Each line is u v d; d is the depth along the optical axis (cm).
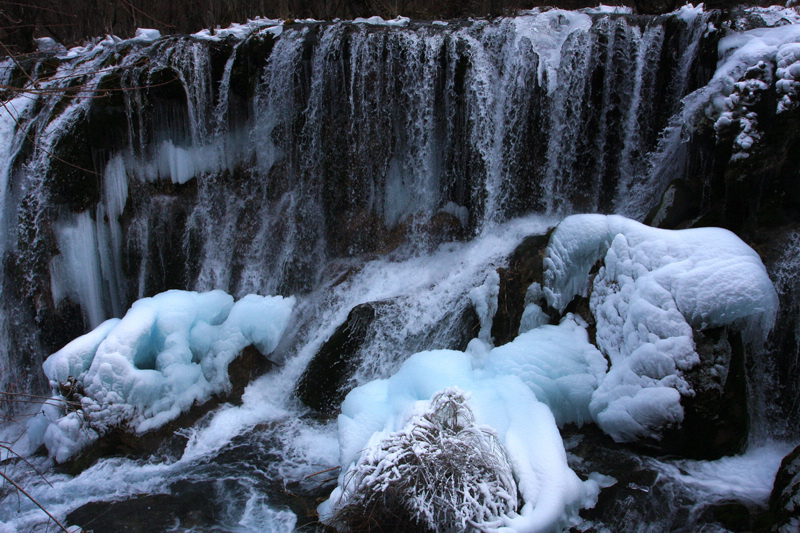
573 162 807
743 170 603
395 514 454
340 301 828
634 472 526
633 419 537
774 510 454
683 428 525
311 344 797
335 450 645
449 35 830
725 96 641
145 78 882
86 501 591
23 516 575
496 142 824
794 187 584
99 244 884
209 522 546
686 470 527
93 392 656
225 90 906
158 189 923
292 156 905
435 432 488
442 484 456
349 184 880
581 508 491
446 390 513
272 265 895
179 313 734
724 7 771
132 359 676
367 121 857
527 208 830
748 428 549
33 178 845
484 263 764
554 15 837
